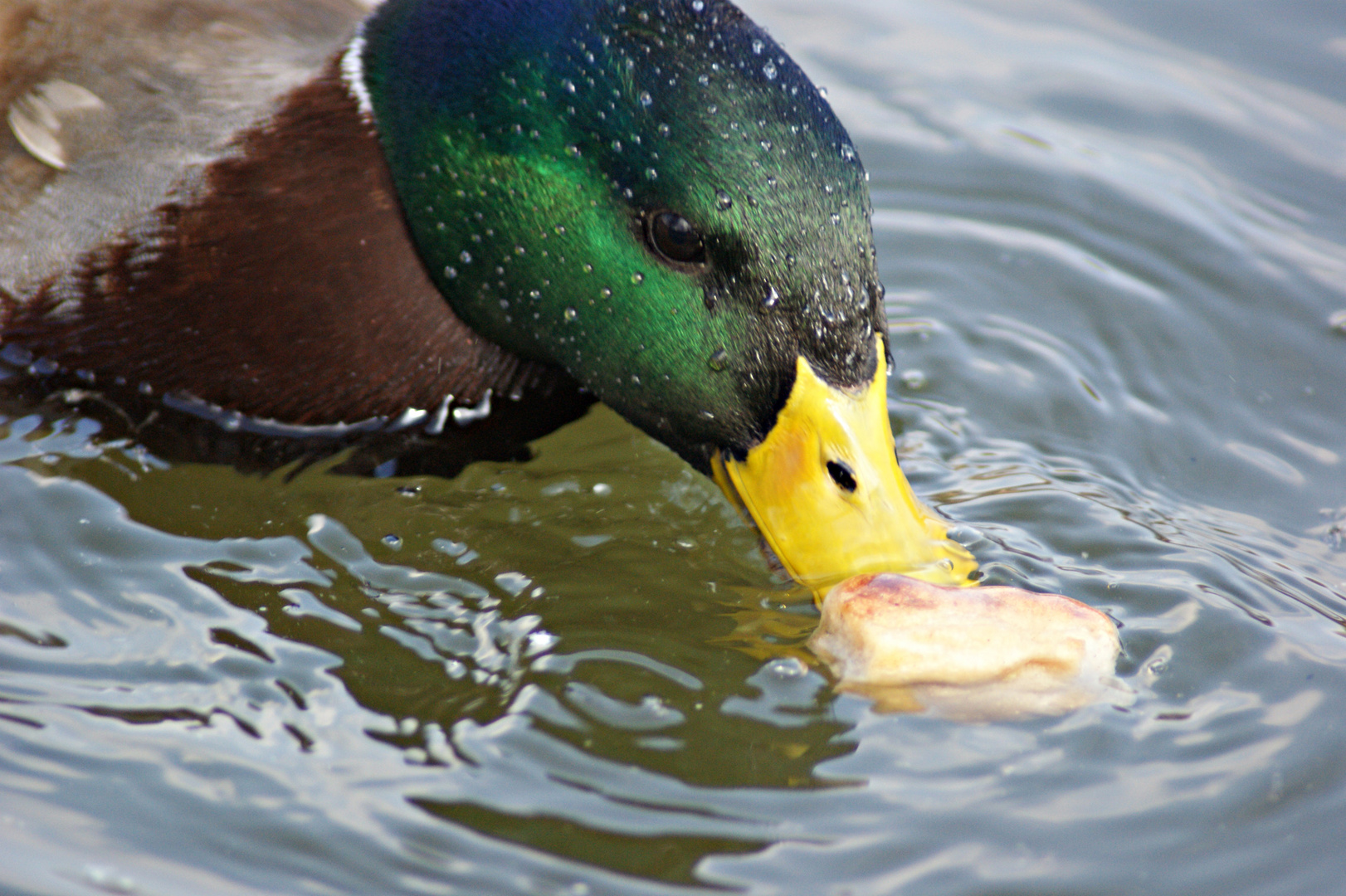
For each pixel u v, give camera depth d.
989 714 4.67
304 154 5.85
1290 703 4.85
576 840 4.23
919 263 7.96
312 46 6.34
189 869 4.10
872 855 4.22
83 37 6.28
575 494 5.97
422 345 6.07
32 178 5.95
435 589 5.31
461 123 5.59
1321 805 4.44
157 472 5.83
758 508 5.30
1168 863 4.24
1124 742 4.64
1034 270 7.91
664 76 5.07
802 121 4.99
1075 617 4.79
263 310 5.87
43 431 5.93
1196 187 8.52
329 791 4.36
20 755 4.43
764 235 5.00
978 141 8.90
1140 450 6.53
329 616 5.12
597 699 4.77
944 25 9.91
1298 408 6.86
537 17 5.36
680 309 5.32
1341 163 8.68
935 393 6.88
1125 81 9.38
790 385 5.17
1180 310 7.57
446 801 4.34
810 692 4.79
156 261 5.82
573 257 5.52
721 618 5.20
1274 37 9.69
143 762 4.44
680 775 4.47
